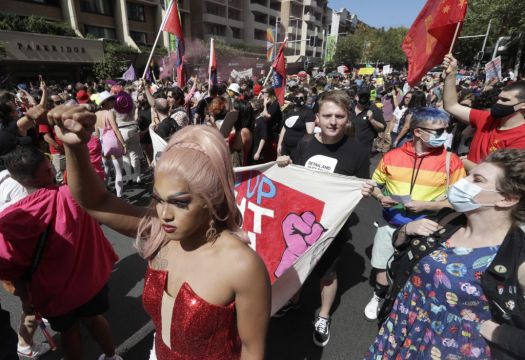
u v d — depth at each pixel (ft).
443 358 4.45
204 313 3.12
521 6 64.39
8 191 7.06
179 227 3.01
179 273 3.36
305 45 211.20
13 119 11.76
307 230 7.37
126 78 44.73
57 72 76.74
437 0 9.48
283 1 194.08
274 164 7.65
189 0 133.80
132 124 18.37
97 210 3.68
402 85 44.52
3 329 5.15
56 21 83.56
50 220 5.57
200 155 2.90
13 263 5.57
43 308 5.93
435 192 7.29
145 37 110.42
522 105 7.39
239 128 14.64
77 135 2.94
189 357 3.40
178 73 24.35
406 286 5.02
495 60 30.14
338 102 7.23
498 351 3.76
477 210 4.24
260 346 3.37
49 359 7.76
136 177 19.27
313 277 10.78
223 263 3.09
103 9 94.73
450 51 9.32
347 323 8.89
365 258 12.10
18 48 65.77
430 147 7.15
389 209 7.80
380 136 28.37
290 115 15.83
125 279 10.82
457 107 9.37
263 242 7.66
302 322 8.91
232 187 3.16
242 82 50.26
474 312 4.26
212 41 24.95
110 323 8.91
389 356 5.13
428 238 4.77
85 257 6.06
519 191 3.81
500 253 3.92
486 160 4.19
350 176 7.09
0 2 72.02
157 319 3.62
